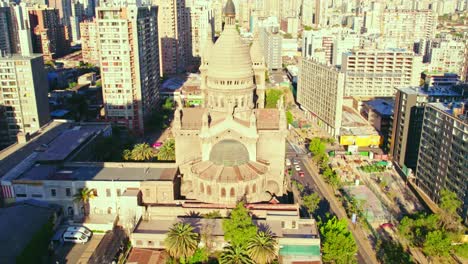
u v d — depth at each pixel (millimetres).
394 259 118125
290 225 122688
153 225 124062
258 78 170250
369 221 146750
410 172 179500
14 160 154500
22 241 117500
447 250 121250
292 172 188125
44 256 118375
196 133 143375
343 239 114500
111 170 146125
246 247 108438
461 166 141750
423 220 131625
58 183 135750
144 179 138000
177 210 127875
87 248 125688
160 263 110562
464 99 184125
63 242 127750
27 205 133750
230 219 116312
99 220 135625
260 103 173000
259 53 168625
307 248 114375
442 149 153500
